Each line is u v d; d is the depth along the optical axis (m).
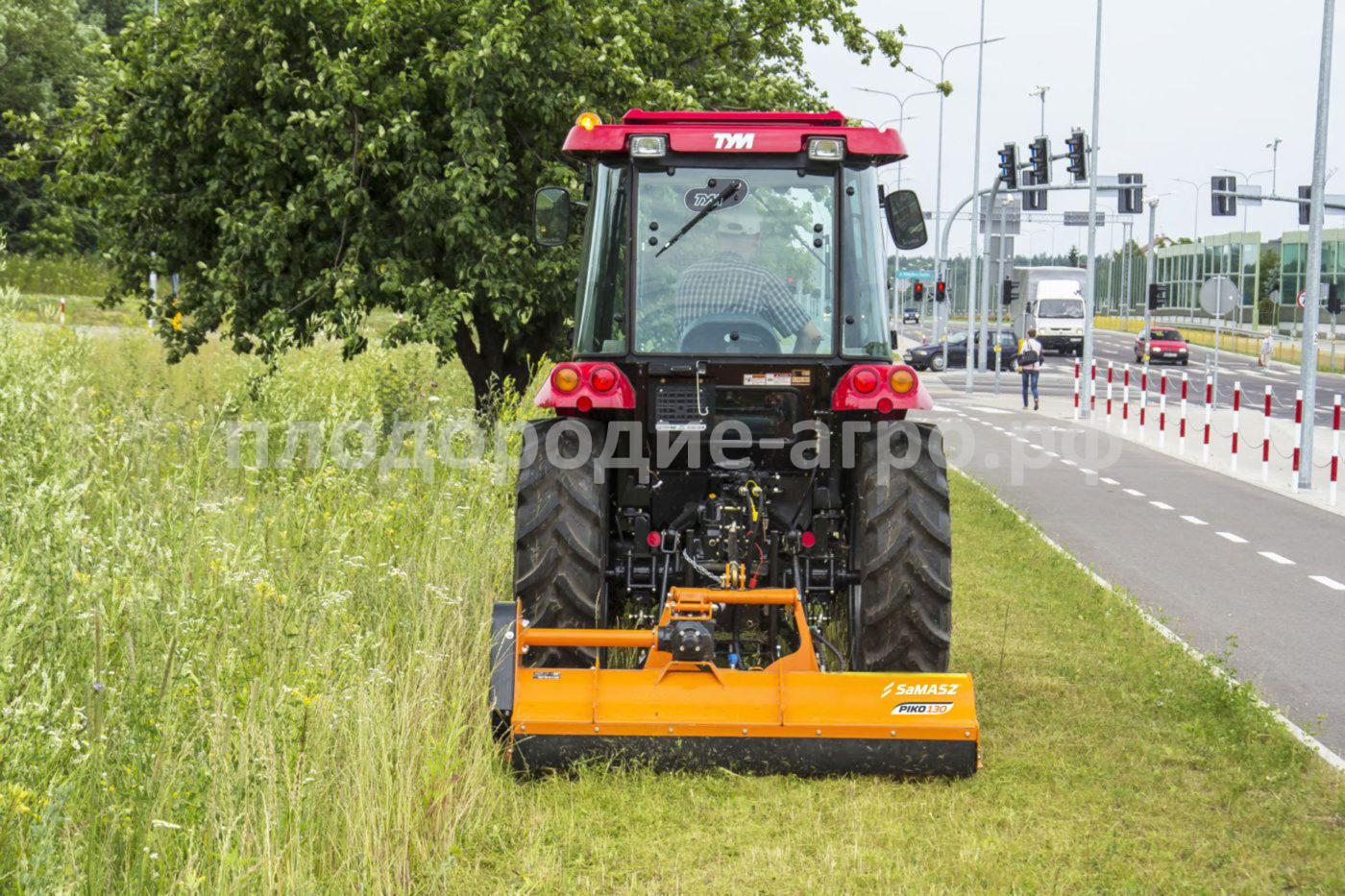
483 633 10.08
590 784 8.70
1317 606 16.53
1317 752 9.95
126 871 6.21
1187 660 12.63
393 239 20.19
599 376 10.34
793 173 10.66
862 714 8.94
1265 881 7.60
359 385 22.17
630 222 10.65
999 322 61.84
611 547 10.74
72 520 7.83
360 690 8.17
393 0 19.36
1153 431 42.41
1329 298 91.56
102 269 72.69
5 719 6.25
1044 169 58.16
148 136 20.48
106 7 98.31
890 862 7.61
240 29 19.75
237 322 20.39
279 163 19.95
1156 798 8.89
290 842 6.76
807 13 24.39
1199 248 141.00
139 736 6.88
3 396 11.45
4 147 79.00
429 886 7.18
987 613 14.76
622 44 20.34
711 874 7.55
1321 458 35.47
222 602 8.70
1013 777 9.16
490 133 19.73
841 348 10.55
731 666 9.76
